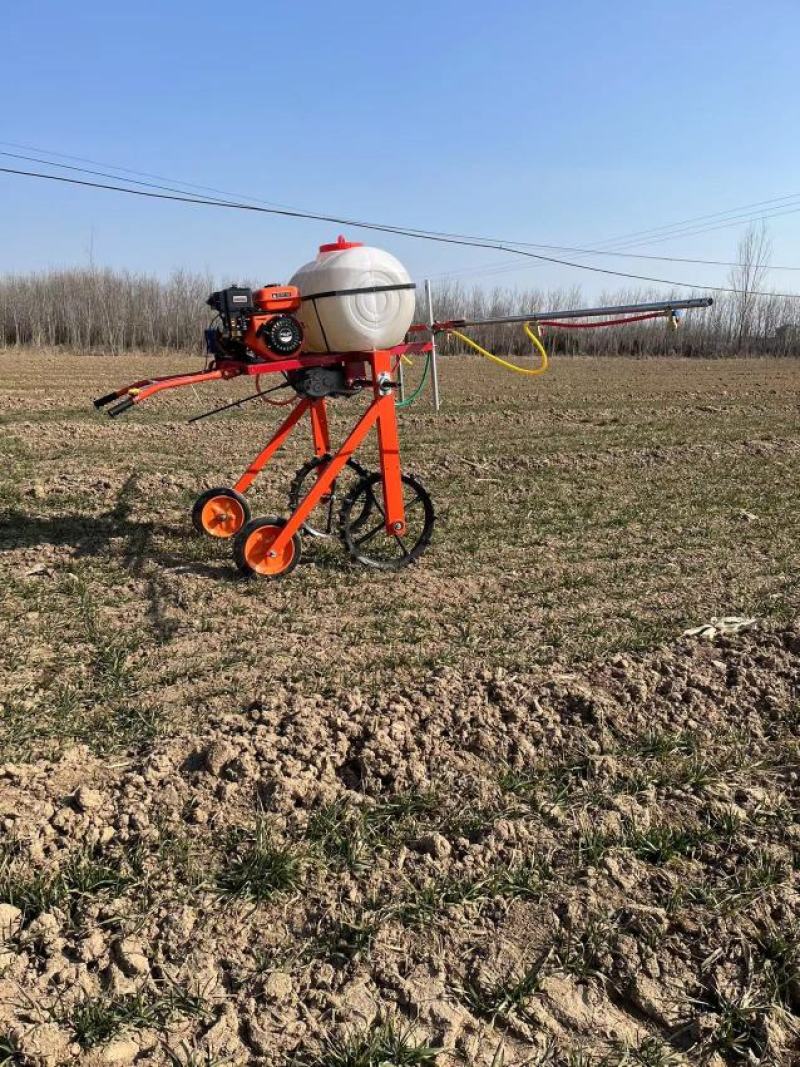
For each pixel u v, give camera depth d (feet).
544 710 14.78
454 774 13.10
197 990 9.18
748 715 14.83
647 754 13.75
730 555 25.46
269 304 20.94
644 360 171.63
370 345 21.49
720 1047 8.68
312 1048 8.50
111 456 39.91
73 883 10.58
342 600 21.01
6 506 28.94
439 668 16.56
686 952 9.76
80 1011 8.75
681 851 11.44
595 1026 8.89
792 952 9.61
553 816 12.13
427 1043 8.59
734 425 57.57
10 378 88.33
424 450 45.16
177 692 15.85
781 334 199.41
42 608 20.07
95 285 179.52
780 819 12.07
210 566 23.32
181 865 10.96
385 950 9.75
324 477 22.38
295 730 13.89
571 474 38.24
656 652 17.30
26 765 13.07
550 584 22.53
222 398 71.82
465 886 10.73
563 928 10.12
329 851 11.40
